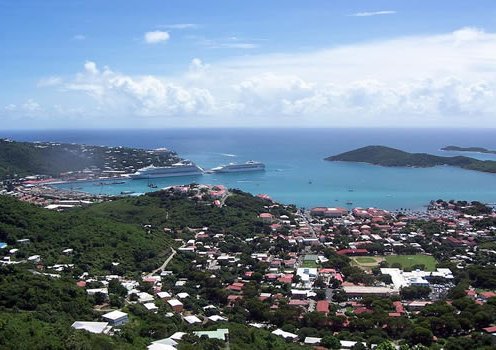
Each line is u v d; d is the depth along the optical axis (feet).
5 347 334.85
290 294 631.97
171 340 422.82
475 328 510.99
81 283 562.66
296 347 451.53
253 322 546.67
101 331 422.82
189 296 597.52
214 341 434.30
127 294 567.59
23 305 441.27
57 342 358.64
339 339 488.02
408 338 489.67
